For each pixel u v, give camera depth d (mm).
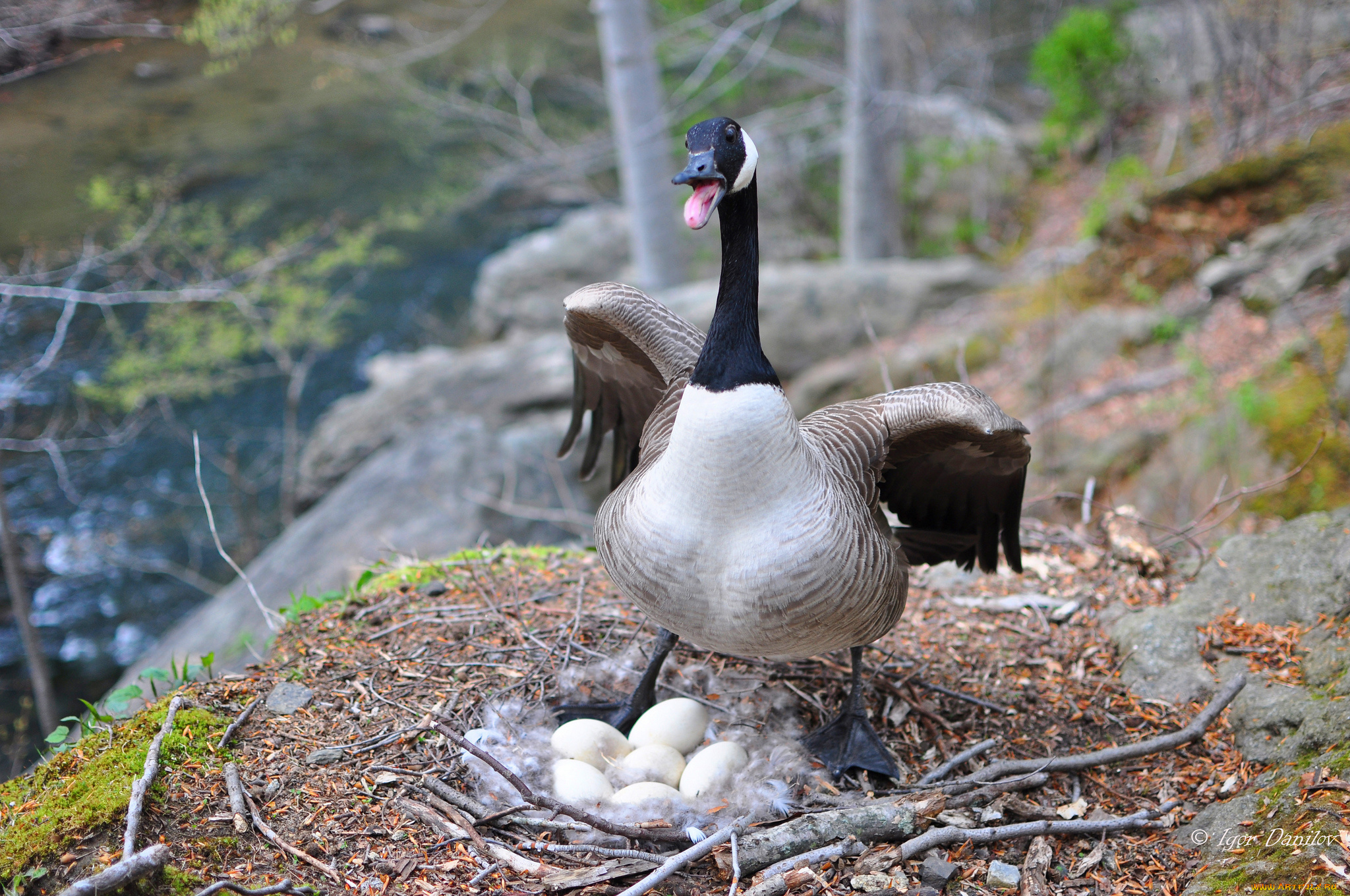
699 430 3668
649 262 13969
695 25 14664
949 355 11508
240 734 4254
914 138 17219
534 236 16391
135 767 3896
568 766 4258
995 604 5793
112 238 9930
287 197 13875
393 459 10141
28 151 8742
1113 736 4793
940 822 4113
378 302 16219
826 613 3830
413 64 16078
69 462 12828
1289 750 4297
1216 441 8352
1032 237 15164
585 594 5723
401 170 15953
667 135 13555
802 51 18297
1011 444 4250
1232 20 12383
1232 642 5016
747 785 4285
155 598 11094
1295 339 8945
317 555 8883
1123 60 14523
